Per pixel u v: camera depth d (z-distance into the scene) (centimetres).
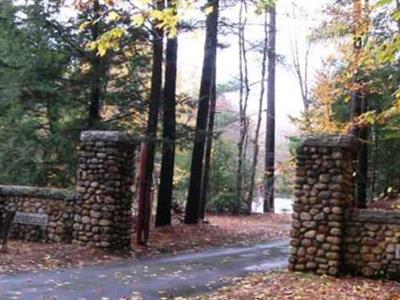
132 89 1847
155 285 979
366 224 1095
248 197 2788
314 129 1903
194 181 2002
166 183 1861
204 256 1391
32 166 1839
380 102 1775
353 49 1478
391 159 2081
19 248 1296
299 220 1129
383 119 1427
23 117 1842
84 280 993
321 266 1102
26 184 1842
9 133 1820
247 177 2978
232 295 897
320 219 1112
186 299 864
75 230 1398
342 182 1108
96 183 1393
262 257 1391
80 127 1788
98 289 920
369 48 1103
